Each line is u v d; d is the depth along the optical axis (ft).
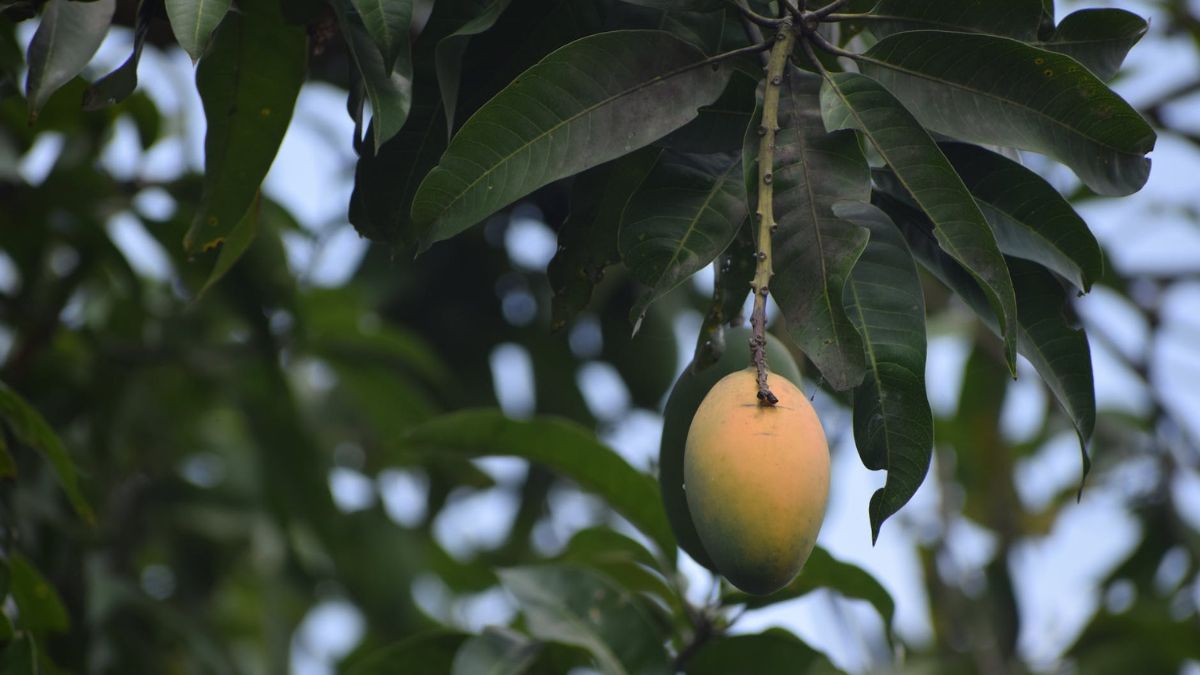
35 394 16.44
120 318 17.40
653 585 13.75
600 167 12.60
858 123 12.07
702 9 12.39
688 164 12.30
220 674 16.61
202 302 17.39
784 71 12.17
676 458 12.59
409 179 12.60
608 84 12.16
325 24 12.82
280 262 16.56
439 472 20.31
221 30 12.80
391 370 18.71
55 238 16.07
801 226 12.05
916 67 12.18
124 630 15.97
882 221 12.16
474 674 13.24
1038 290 12.35
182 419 18.12
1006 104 12.17
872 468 12.00
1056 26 12.38
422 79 12.59
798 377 12.67
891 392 12.03
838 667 13.30
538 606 13.26
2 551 13.33
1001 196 12.35
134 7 14.15
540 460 13.82
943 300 21.72
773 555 11.96
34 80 12.53
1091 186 12.17
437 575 21.13
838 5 12.17
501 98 12.11
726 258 12.55
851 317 12.09
